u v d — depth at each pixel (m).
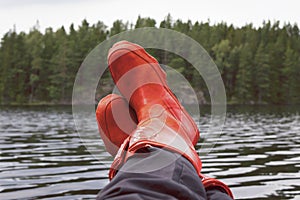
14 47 50.09
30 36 55.97
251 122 15.81
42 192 3.82
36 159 5.93
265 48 52.44
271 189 3.99
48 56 46.66
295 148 7.33
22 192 3.81
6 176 4.59
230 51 40.16
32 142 8.42
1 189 3.93
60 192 3.81
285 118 18.81
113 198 1.03
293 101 50.03
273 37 65.00
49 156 6.26
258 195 3.75
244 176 4.68
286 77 50.59
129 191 1.04
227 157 6.16
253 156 6.27
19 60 49.03
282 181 4.39
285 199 3.60
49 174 4.72
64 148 7.32
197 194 1.15
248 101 45.09
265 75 47.66
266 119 17.98
